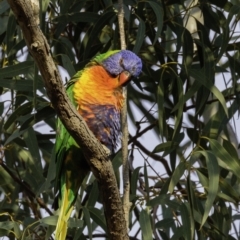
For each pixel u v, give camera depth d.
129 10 9.71
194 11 12.01
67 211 9.10
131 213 10.61
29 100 10.16
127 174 8.50
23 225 9.76
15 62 10.78
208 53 10.23
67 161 9.10
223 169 10.95
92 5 11.09
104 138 9.41
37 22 6.52
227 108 10.61
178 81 9.80
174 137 9.83
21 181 10.96
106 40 11.70
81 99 9.18
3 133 11.06
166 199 9.61
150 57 11.36
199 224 10.21
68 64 9.57
